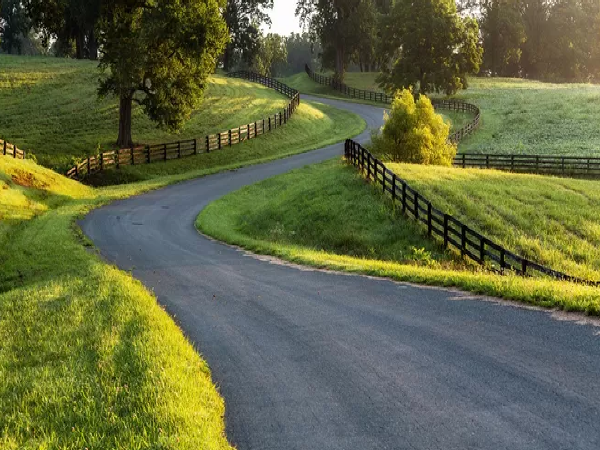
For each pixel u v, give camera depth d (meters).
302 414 6.15
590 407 5.87
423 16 69.81
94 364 7.40
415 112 30.58
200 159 42.41
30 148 41.09
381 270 13.37
